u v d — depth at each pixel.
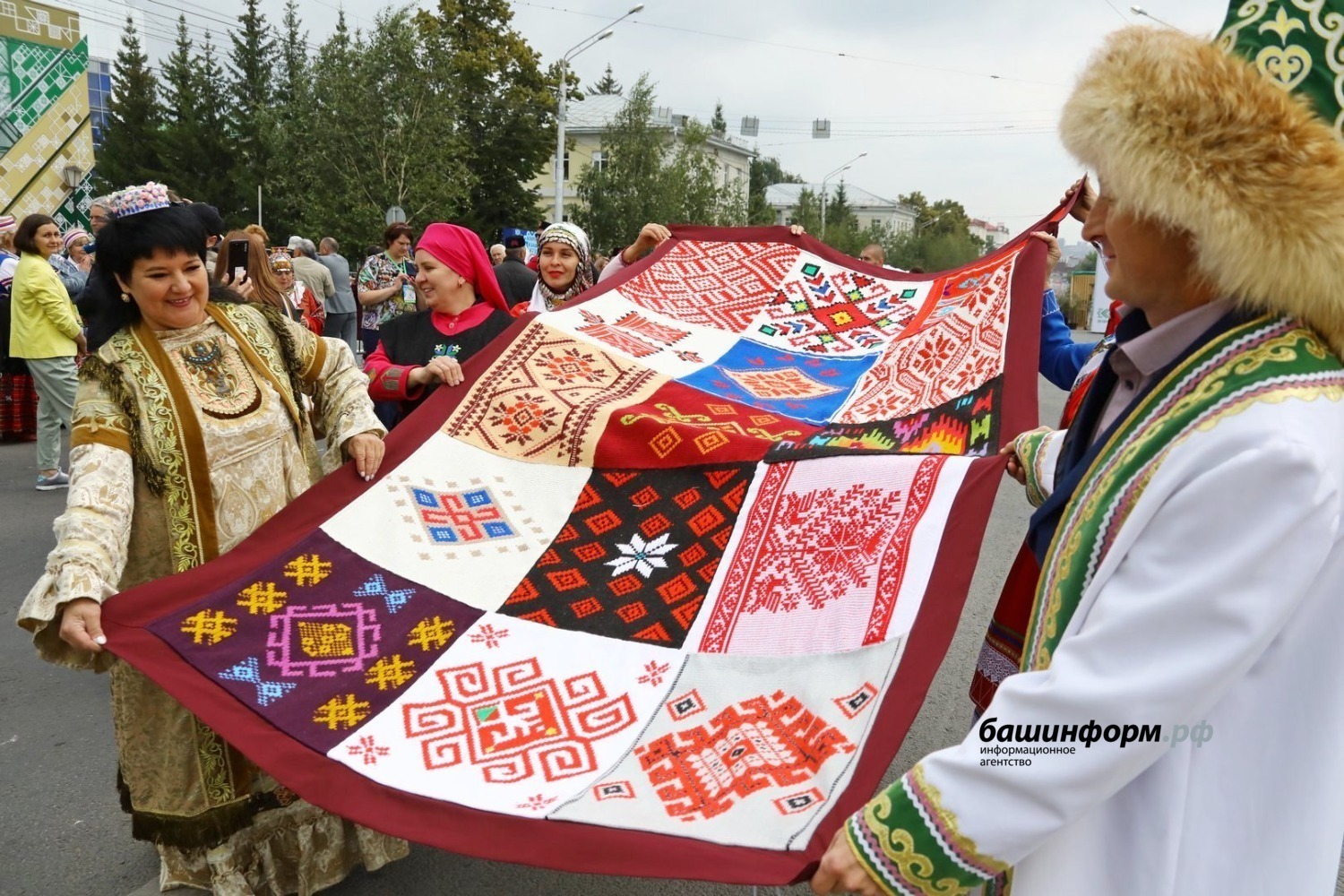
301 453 2.25
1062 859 1.08
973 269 3.04
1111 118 1.04
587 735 1.74
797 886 2.37
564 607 2.10
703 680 1.81
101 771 2.90
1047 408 8.94
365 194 20.80
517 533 2.31
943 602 1.64
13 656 3.69
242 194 36.19
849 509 1.98
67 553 1.73
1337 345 1.00
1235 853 1.04
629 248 3.92
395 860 2.38
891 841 1.08
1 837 2.54
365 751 1.74
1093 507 1.10
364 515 2.23
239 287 4.04
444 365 2.70
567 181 43.28
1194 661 0.93
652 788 1.56
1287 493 0.89
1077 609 1.07
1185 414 1.01
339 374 2.33
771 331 3.20
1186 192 0.97
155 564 2.02
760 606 1.93
